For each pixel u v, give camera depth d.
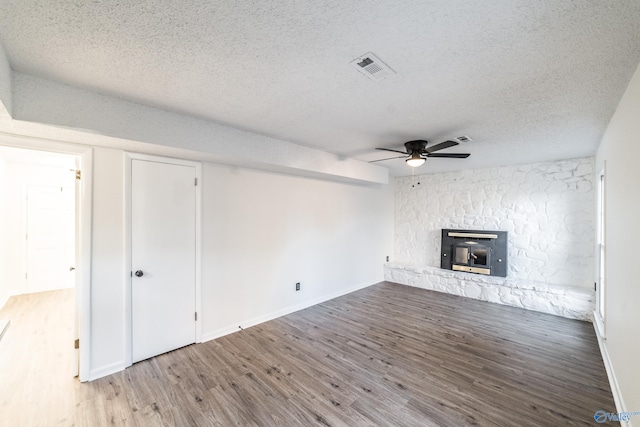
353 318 3.95
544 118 2.57
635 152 1.77
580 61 1.64
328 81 1.91
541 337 3.31
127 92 2.08
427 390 2.30
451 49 1.53
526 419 1.96
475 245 5.03
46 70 1.76
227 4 1.19
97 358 2.47
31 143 2.16
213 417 1.99
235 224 3.52
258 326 3.66
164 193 2.89
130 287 2.66
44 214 5.07
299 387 2.34
